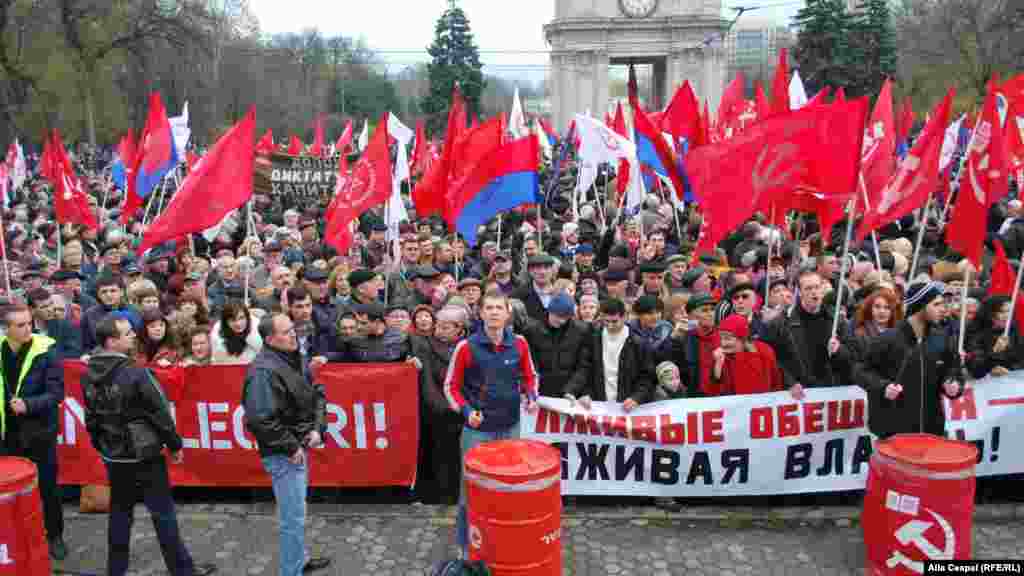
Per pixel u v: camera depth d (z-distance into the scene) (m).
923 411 6.17
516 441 5.42
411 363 6.84
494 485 4.96
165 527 5.66
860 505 6.82
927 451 5.39
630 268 9.88
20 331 5.94
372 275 7.73
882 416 6.23
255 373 5.36
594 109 60.19
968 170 6.44
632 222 12.52
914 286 6.28
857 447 6.69
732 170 6.87
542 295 8.08
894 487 5.32
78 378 6.89
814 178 6.72
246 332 6.98
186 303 7.32
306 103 65.38
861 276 8.92
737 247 11.73
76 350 7.98
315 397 5.69
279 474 5.43
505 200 8.77
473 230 8.72
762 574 5.77
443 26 68.31
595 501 6.95
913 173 7.20
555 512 5.08
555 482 5.06
